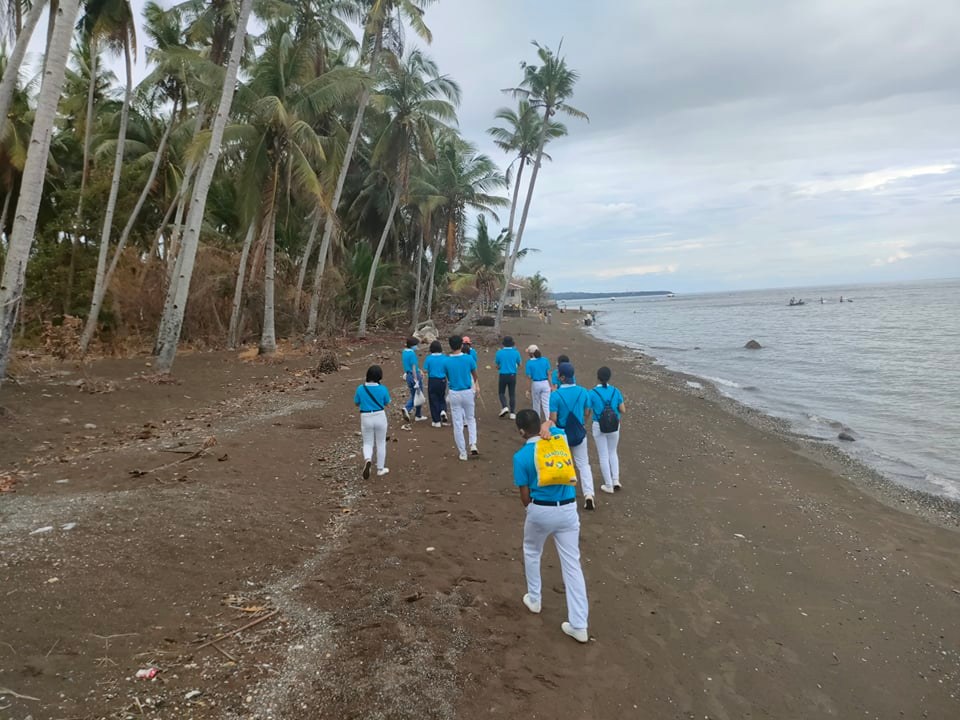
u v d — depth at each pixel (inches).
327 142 817.5
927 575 230.8
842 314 2298.2
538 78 1085.1
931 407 581.9
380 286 1214.3
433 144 1049.5
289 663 133.9
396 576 183.6
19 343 692.7
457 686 134.0
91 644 130.3
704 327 1956.2
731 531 262.4
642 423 488.1
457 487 278.7
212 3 634.2
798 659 168.2
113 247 806.5
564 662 151.3
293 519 223.3
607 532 247.3
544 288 3890.3
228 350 789.2
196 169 857.5
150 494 225.9
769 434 483.2
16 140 698.2
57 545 174.7
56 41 357.1
